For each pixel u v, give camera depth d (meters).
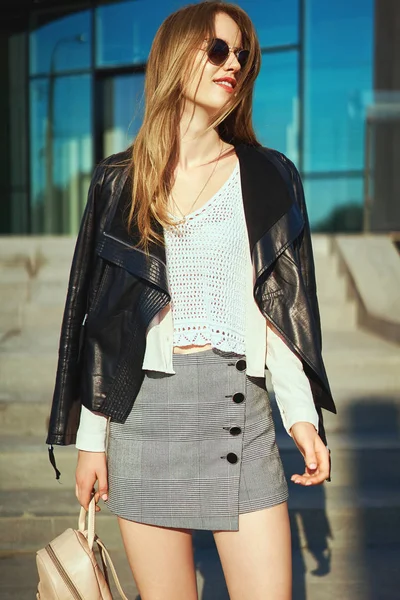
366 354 6.54
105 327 2.32
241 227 2.34
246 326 2.30
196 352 2.27
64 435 2.41
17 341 7.27
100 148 13.34
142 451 2.28
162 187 2.35
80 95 13.30
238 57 2.36
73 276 2.45
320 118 12.63
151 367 2.26
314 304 2.40
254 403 2.29
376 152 12.32
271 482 2.26
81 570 2.33
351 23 12.38
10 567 4.39
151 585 2.33
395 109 12.28
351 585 4.14
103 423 2.36
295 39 12.65
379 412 6.01
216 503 2.23
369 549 4.69
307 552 4.64
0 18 13.23
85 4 12.98
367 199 12.30
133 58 12.86
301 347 2.26
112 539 4.70
